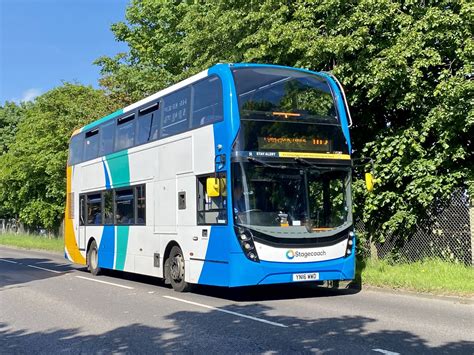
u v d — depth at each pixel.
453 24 12.47
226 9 17.58
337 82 11.82
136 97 27.19
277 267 10.28
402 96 13.53
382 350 6.77
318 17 14.71
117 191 15.70
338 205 11.09
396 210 14.59
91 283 15.28
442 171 13.55
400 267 13.59
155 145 13.58
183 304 10.92
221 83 10.86
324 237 10.73
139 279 16.28
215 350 7.07
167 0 28.62
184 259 12.12
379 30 13.45
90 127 17.98
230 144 10.43
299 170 10.80
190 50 19.62
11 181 43.06
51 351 7.40
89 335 8.30
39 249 34.47
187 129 12.10
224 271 10.52
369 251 15.48
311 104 11.20
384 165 14.23
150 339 7.86
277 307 10.23
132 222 14.71
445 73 12.50
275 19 14.80
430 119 13.09
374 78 13.03
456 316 8.95
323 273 10.71
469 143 13.53
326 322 8.62
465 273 12.13
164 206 13.03
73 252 18.98
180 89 12.61
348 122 11.80
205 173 11.27
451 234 13.55
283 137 10.75
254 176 10.42
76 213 18.72
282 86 11.05
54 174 34.44
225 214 10.48
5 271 19.64
